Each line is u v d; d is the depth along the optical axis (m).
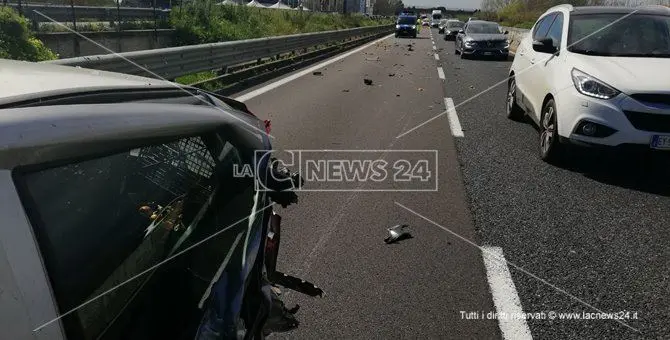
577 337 2.84
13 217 1.02
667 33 6.30
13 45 10.09
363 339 2.79
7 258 0.99
